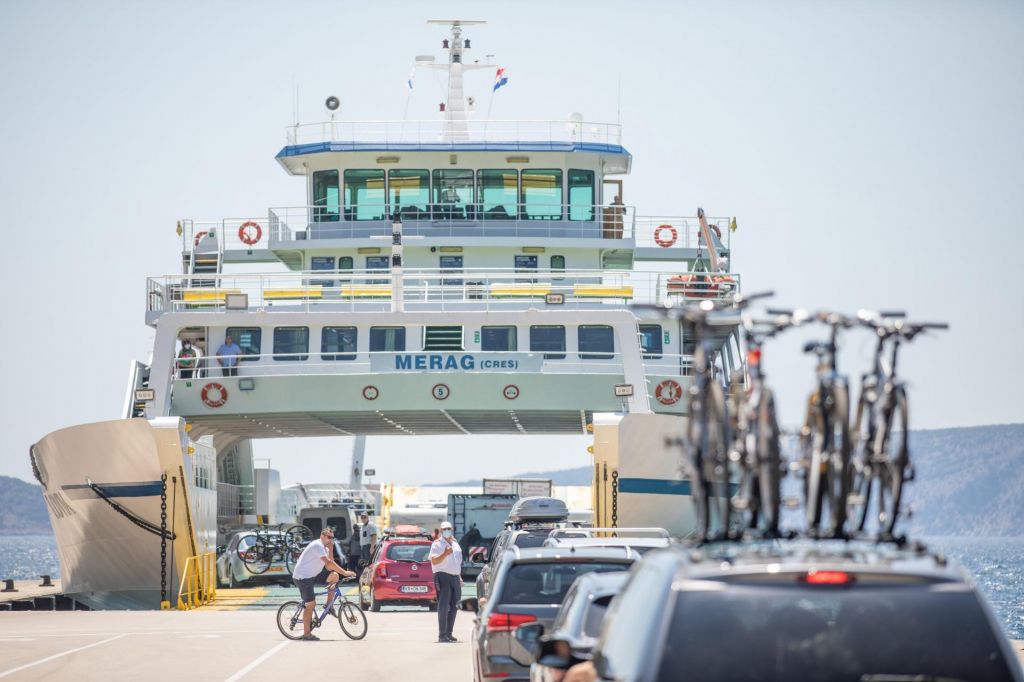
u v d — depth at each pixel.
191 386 121.31
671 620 18.80
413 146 135.62
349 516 150.50
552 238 133.88
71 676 61.28
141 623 93.44
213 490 120.19
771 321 22.94
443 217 136.25
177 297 132.00
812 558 19.52
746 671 18.52
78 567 113.69
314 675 61.12
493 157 136.75
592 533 67.75
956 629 18.64
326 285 135.12
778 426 22.39
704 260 144.00
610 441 101.31
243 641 79.00
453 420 140.62
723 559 19.61
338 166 137.38
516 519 97.31
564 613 34.94
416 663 66.19
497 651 40.56
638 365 116.25
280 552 138.12
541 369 120.19
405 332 123.69
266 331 124.12
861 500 22.70
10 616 102.81
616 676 20.75
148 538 106.12
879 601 18.75
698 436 22.53
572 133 137.00
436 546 77.81
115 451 103.62
